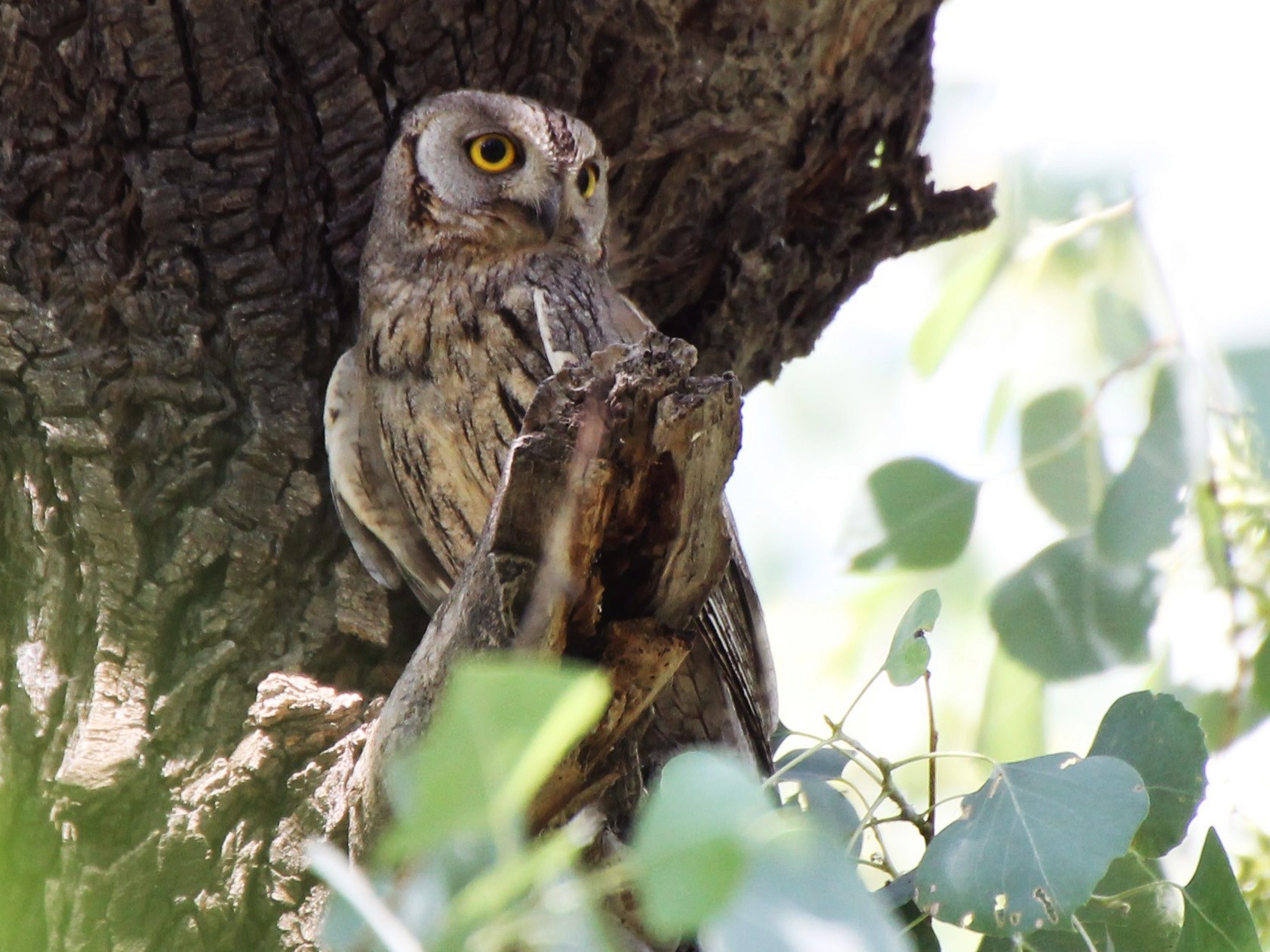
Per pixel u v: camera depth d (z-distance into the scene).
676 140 6.83
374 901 2.67
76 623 5.58
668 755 6.79
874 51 6.93
